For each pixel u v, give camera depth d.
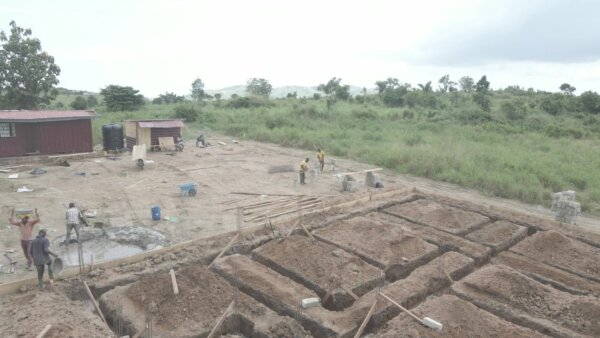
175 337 8.69
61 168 23.66
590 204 18.88
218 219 15.90
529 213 17.84
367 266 11.82
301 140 32.78
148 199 18.17
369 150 28.88
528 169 23.48
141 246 13.38
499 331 8.95
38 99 35.31
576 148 30.03
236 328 9.41
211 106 59.28
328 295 10.46
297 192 19.84
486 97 52.50
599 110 45.50
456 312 9.38
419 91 59.81
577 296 10.45
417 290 10.84
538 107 48.50
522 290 10.59
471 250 13.31
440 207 16.81
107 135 28.20
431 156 25.52
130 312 9.49
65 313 9.22
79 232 13.18
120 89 54.75
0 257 12.05
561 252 13.30
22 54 33.88
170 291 9.85
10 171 22.47
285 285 10.77
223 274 11.34
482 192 21.23
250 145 33.38
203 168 24.62
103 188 19.69
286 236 13.54
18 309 9.25
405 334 8.61
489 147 28.89
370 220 14.90
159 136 29.55
